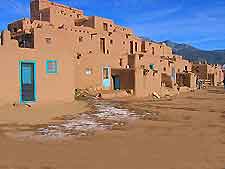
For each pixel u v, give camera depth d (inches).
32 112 816.3
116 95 1482.5
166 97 1640.0
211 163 371.9
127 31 2412.6
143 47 2437.3
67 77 1056.2
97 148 449.4
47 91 989.2
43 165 358.9
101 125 669.9
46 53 991.6
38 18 1952.5
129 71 1615.4
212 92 2144.4
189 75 2474.2
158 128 641.0
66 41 1067.9
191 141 506.6
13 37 1213.1
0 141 490.9
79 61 1517.0
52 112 842.8
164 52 2780.5
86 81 1553.9
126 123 708.0
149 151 433.7
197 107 1122.7
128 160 384.5
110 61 1747.0
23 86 924.6
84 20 2038.6
